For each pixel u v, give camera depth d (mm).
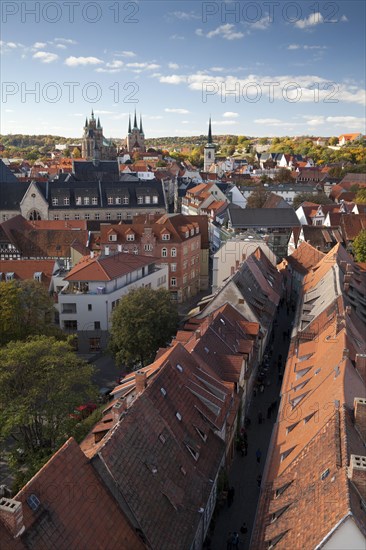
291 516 28828
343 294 59781
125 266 81375
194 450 38094
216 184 171625
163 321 64312
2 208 132375
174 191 192875
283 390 49656
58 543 25688
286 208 121375
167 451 35500
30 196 132000
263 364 66250
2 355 44906
